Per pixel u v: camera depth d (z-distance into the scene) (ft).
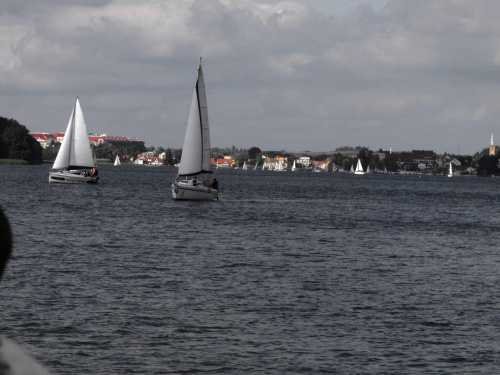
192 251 270.46
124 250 267.59
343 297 180.34
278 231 369.71
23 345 127.24
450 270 237.86
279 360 121.29
